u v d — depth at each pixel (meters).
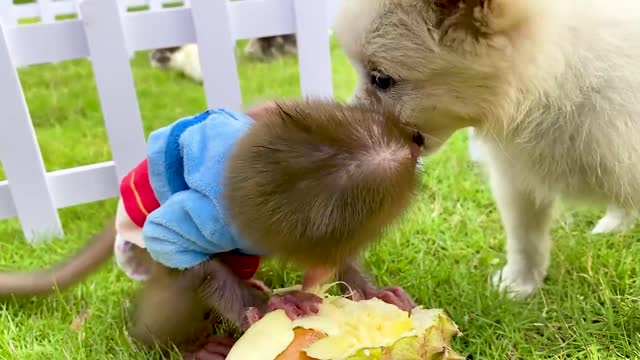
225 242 0.41
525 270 0.57
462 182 0.71
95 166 0.68
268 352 0.40
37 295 0.56
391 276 0.57
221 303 0.43
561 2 0.45
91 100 1.04
